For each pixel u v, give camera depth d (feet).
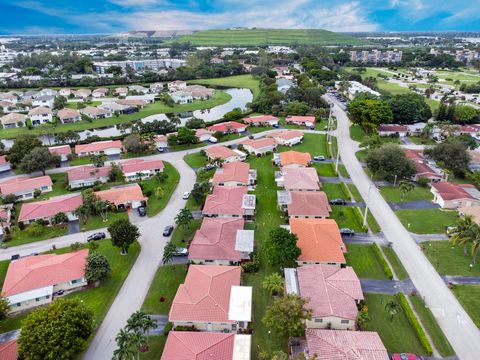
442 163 390.63
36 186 357.41
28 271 225.56
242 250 250.78
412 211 318.86
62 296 221.66
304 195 324.39
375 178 388.78
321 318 193.47
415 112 565.12
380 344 173.68
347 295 205.77
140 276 240.32
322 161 436.76
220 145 494.18
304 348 180.45
